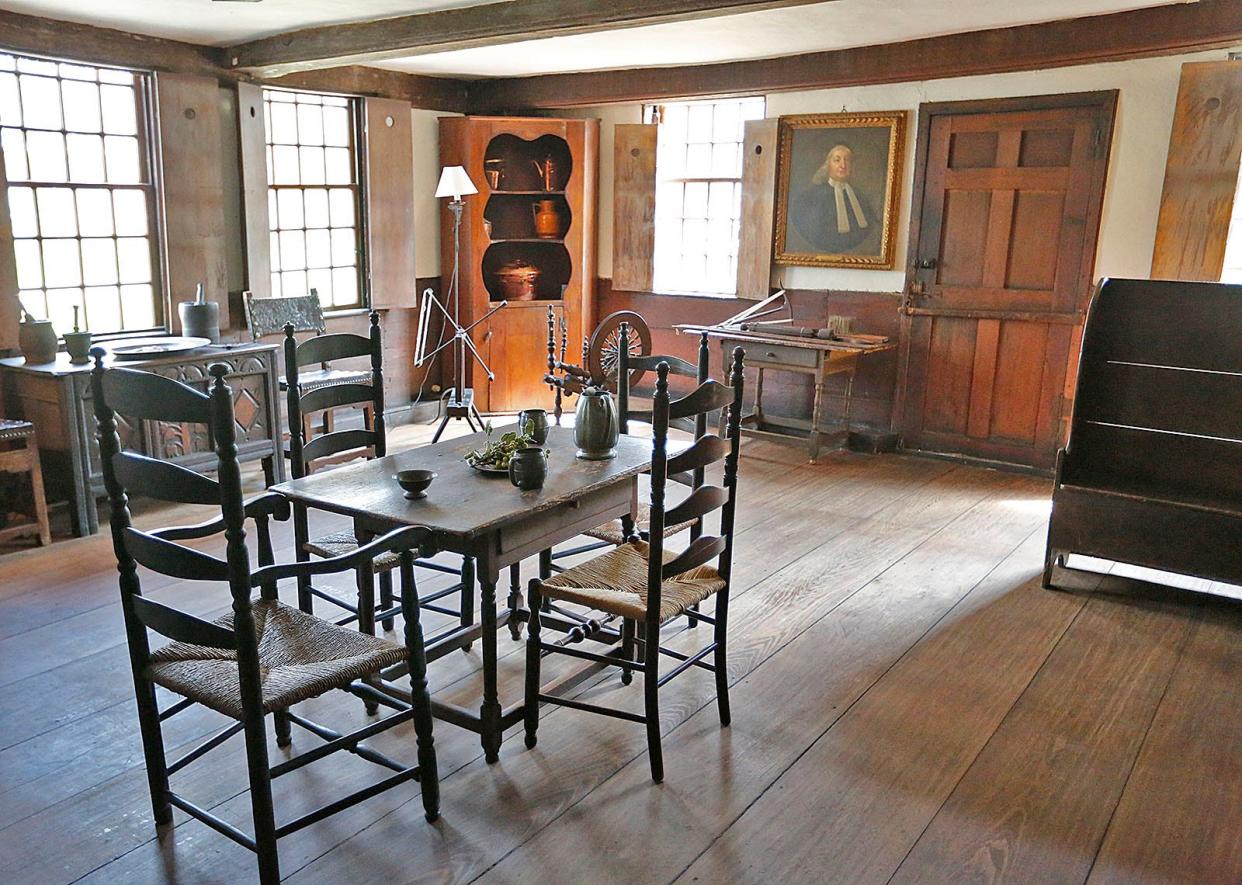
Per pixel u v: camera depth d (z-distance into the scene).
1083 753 2.68
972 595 3.82
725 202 6.82
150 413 1.96
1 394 4.46
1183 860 2.23
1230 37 4.42
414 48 4.64
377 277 6.55
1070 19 4.83
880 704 2.93
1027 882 2.15
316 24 4.83
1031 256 5.56
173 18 4.66
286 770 2.02
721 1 3.68
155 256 5.32
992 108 5.54
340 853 2.20
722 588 2.74
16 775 2.49
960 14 4.70
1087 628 3.52
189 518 4.66
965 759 2.64
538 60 6.18
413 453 3.10
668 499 5.04
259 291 5.83
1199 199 4.88
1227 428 3.84
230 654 2.23
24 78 4.66
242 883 2.11
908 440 6.17
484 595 2.48
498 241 6.95
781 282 6.60
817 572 4.04
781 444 6.39
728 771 2.56
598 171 7.18
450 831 2.29
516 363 7.07
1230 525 3.52
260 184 5.73
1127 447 4.05
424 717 2.28
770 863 2.19
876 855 2.23
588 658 2.58
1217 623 3.59
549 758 2.61
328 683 2.08
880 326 6.21
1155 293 3.94
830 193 6.21
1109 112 5.15
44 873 2.12
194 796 2.41
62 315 4.95
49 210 4.82
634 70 6.53
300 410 3.18
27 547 4.18
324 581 3.82
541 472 2.67
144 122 5.18
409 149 6.59
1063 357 5.51
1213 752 2.70
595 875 2.14
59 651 3.19
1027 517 4.86
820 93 6.18
